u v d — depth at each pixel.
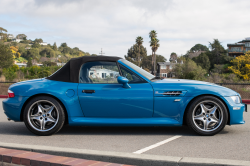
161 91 4.45
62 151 3.29
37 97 4.61
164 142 4.05
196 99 4.43
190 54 128.12
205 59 87.31
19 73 32.25
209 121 4.45
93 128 5.23
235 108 4.43
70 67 4.74
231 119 4.44
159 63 91.19
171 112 4.48
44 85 4.68
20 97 4.68
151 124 4.46
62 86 4.63
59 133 4.82
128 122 4.47
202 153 3.44
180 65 53.22
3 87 16.44
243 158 3.21
